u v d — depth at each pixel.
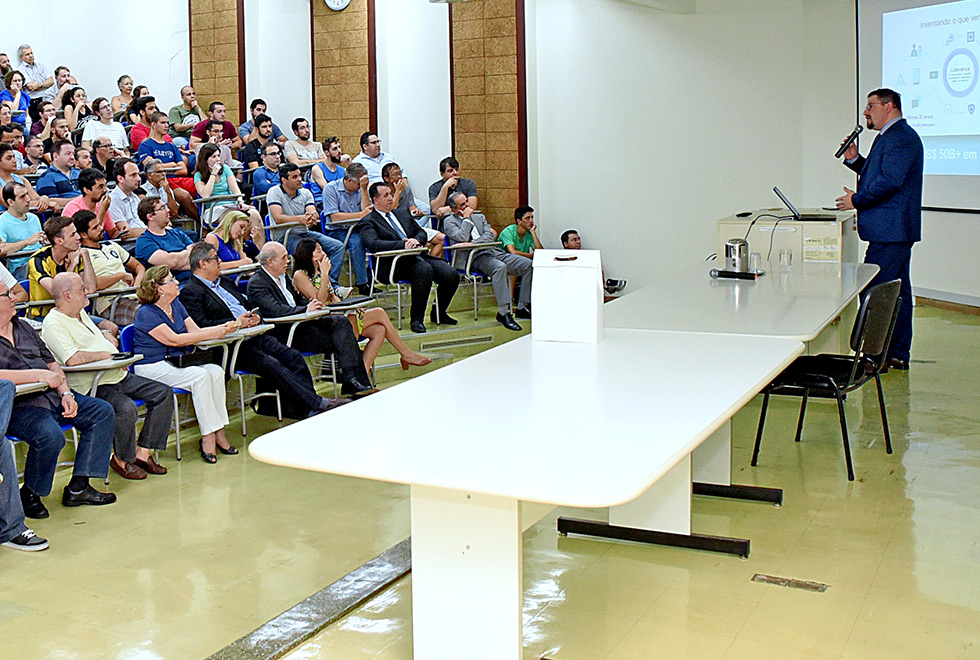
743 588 3.24
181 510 4.14
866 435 4.86
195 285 5.22
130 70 10.55
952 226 7.78
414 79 9.21
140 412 5.28
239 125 9.89
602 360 3.22
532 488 2.04
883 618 3.00
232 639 2.98
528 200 8.95
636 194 8.82
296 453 2.31
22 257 5.69
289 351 5.52
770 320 3.80
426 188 9.32
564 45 8.88
